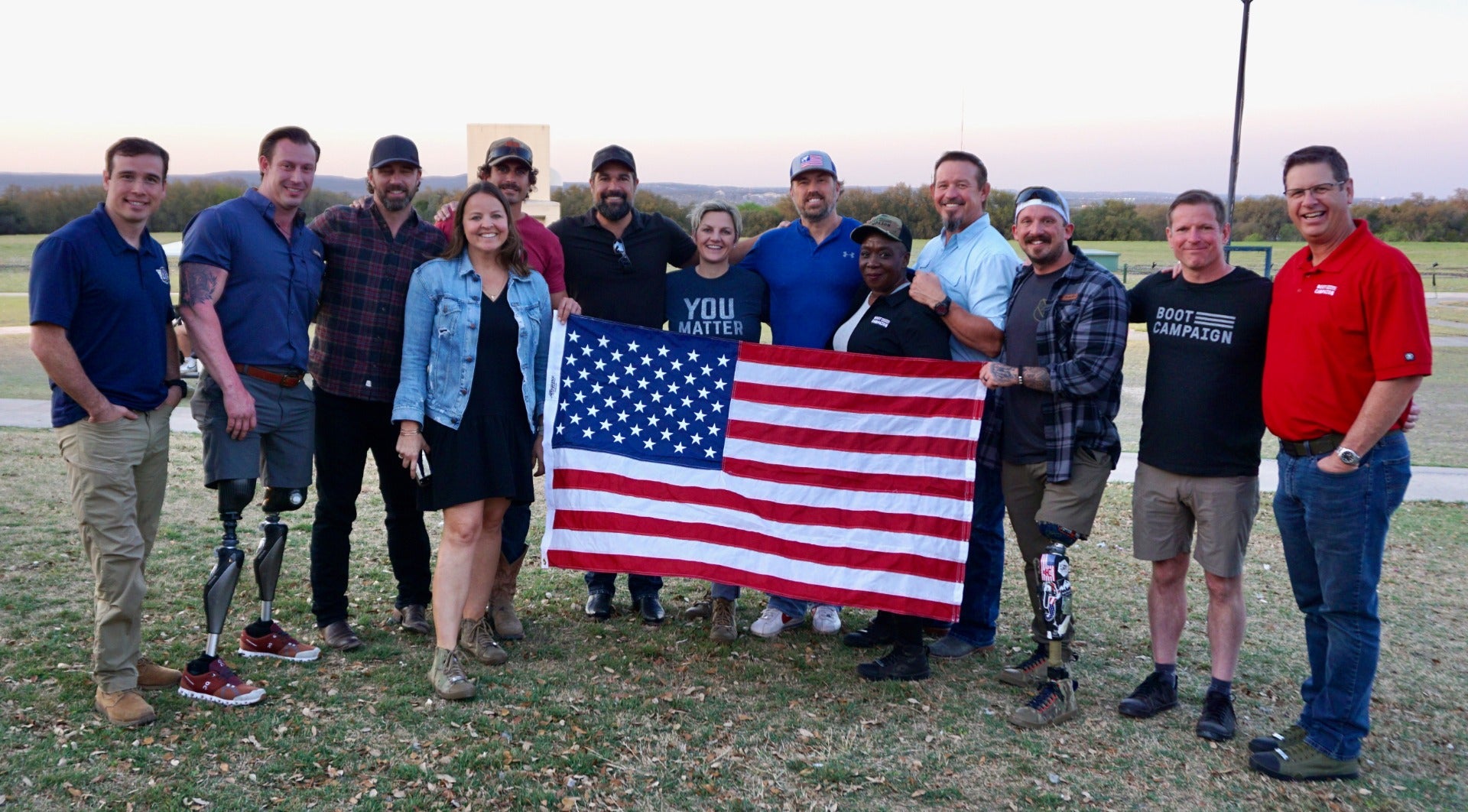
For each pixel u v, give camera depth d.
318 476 4.71
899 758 3.85
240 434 4.03
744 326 5.24
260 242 4.18
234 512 4.15
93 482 3.70
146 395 3.84
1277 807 3.56
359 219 4.59
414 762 3.64
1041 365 4.36
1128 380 16.17
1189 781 3.73
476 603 4.68
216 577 4.04
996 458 4.80
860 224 4.95
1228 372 3.99
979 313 4.74
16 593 5.19
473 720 4.00
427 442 4.35
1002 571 5.14
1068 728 4.15
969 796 3.58
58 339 3.51
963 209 4.89
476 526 4.34
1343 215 3.60
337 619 4.77
